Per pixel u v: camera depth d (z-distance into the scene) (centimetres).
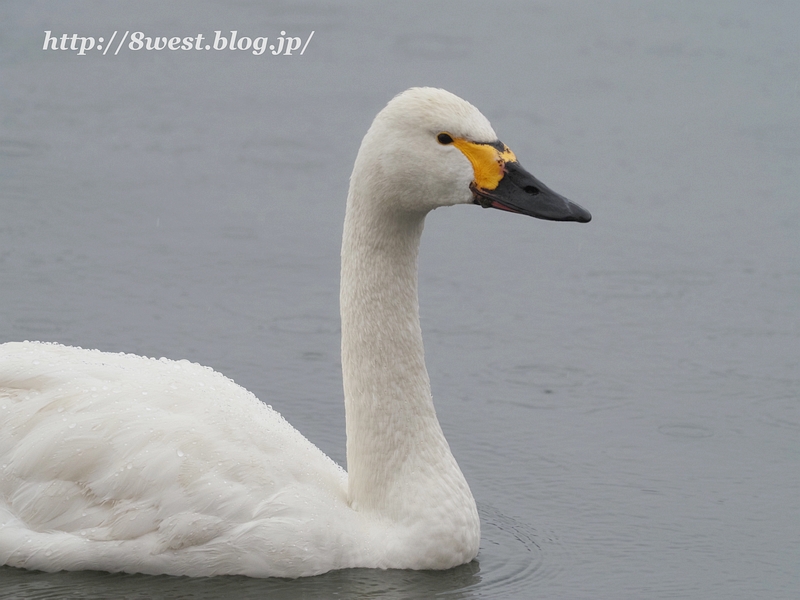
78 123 2130
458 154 913
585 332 1510
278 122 2186
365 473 964
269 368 1358
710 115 2345
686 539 1042
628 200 1948
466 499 968
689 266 1720
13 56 2422
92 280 1553
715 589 955
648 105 2386
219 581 914
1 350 973
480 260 1730
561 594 936
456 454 1201
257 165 2006
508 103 2334
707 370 1420
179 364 1019
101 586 898
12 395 938
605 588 949
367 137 935
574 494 1125
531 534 1045
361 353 966
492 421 1277
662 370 1418
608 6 3033
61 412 926
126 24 2620
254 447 936
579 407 1316
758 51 2734
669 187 2005
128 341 1394
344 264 971
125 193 1856
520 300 1600
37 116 2148
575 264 1725
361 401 968
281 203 1864
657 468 1182
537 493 1126
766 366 1434
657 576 973
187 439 916
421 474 960
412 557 946
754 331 1530
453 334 1498
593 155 2117
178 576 913
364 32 2689
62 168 1933
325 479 963
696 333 1520
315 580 924
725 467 1188
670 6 3048
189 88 2339
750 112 2370
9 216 1736
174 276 1586
